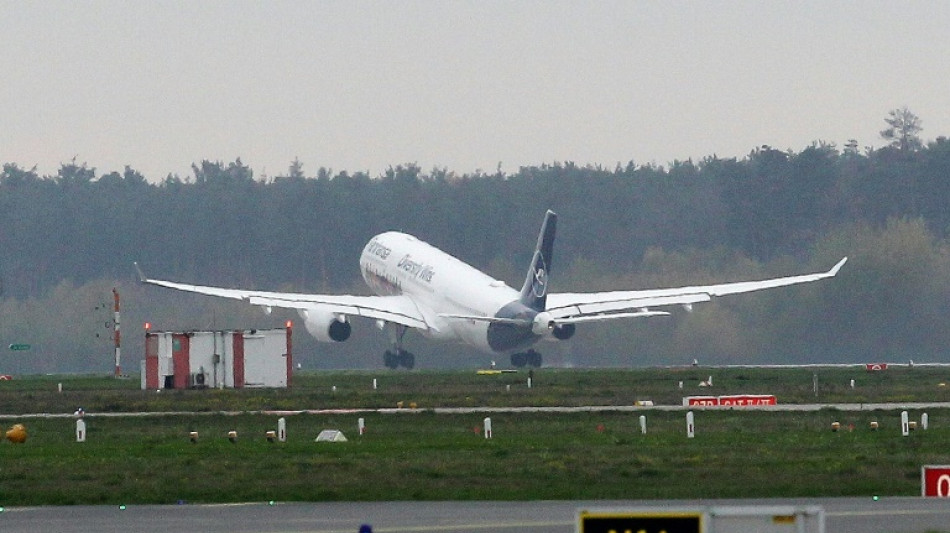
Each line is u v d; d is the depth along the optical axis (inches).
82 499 5403.5
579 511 2797.7
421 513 4928.6
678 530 2760.8
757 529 2792.8
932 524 4439.0
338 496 5408.5
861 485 5487.2
